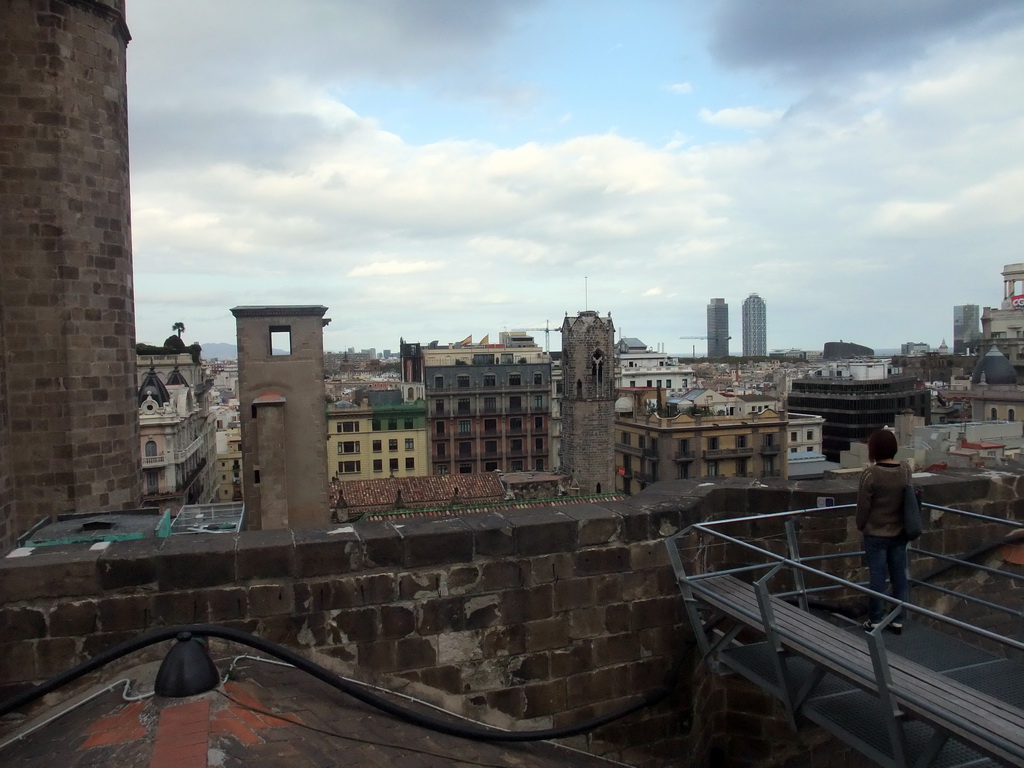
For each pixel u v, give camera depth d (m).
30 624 5.73
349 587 6.36
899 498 6.41
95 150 13.69
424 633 6.57
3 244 12.77
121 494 14.18
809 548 8.55
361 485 52.75
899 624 6.34
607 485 71.31
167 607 5.98
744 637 8.08
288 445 34.47
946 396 116.31
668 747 7.63
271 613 6.18
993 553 9.13
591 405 71.12
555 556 7.02
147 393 57.56
